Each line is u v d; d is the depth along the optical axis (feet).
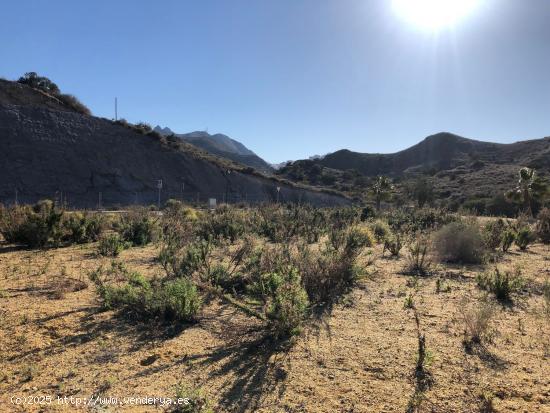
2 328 17.35
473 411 11.35
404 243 41.01
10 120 153.58
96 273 24.11
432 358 14.06
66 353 15.07
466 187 260.62
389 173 464.24
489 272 29.01
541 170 288.30
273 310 16.66
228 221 47.91
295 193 219.61
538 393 12.23
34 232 40.47
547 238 47.01
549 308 19.60
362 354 15.01
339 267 23.35
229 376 13.39
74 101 191.11
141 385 12.80
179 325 17.93
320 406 11.60
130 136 182.60
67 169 153.17
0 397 12.10
